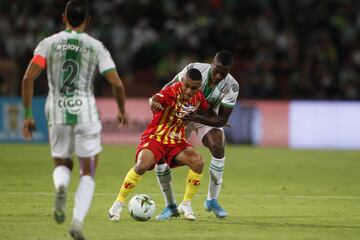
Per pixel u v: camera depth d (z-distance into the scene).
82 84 22.66
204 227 26.41
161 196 35.56
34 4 81.38
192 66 28.98
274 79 80.25
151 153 27.12
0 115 69.12
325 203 34.44
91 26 80.56
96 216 28.42
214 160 29.06
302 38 83.88
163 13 84.19
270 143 72.31
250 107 72.50
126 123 23.41
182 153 27.70
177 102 27.31
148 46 80.19
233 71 80.69
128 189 27.22
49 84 22.72
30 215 28.09
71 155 23.27
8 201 32.19
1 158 54.59
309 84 78.00
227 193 37.69
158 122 27.58
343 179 46.25
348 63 81.69
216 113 30.14
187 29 81.81
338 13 86.19
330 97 78.06
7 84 73.31
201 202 33.97
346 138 72.06
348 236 25.03
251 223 27.66
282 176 47.25
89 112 22.61
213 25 81.56
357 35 84.56
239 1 85.75
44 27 78.81
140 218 27.41
